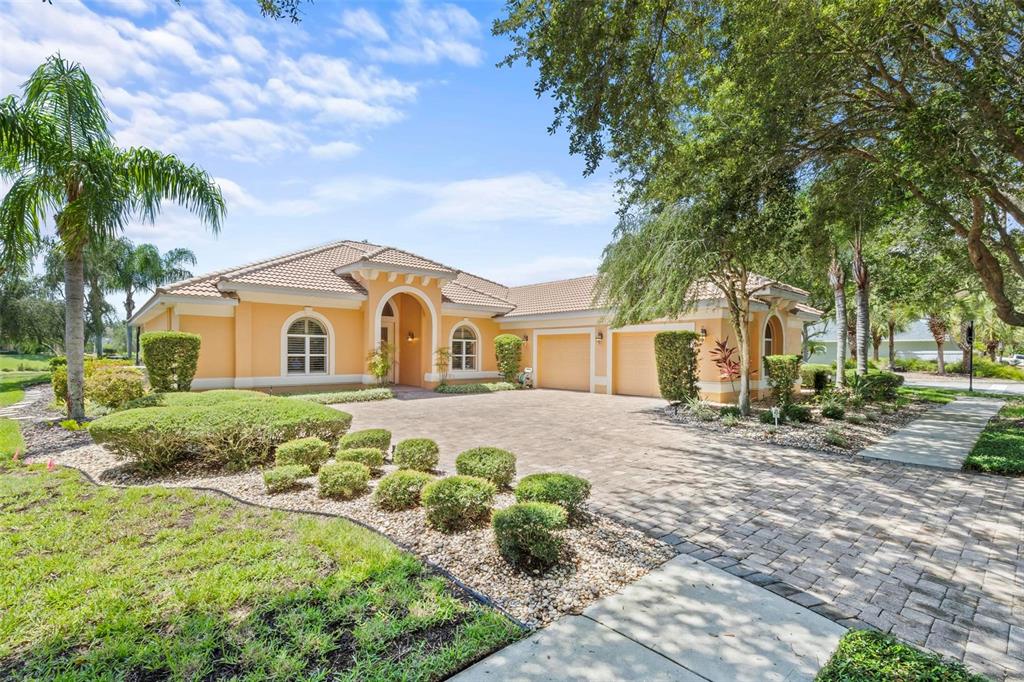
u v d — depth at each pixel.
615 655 3.02
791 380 15.80
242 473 6.90
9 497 5.76
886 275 21.14
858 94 8.00
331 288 17.50
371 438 7.36
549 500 4.93
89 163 9.41
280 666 2.79
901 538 5.07
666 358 14.81
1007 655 3.14
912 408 15.70
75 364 10.51
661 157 8.57
